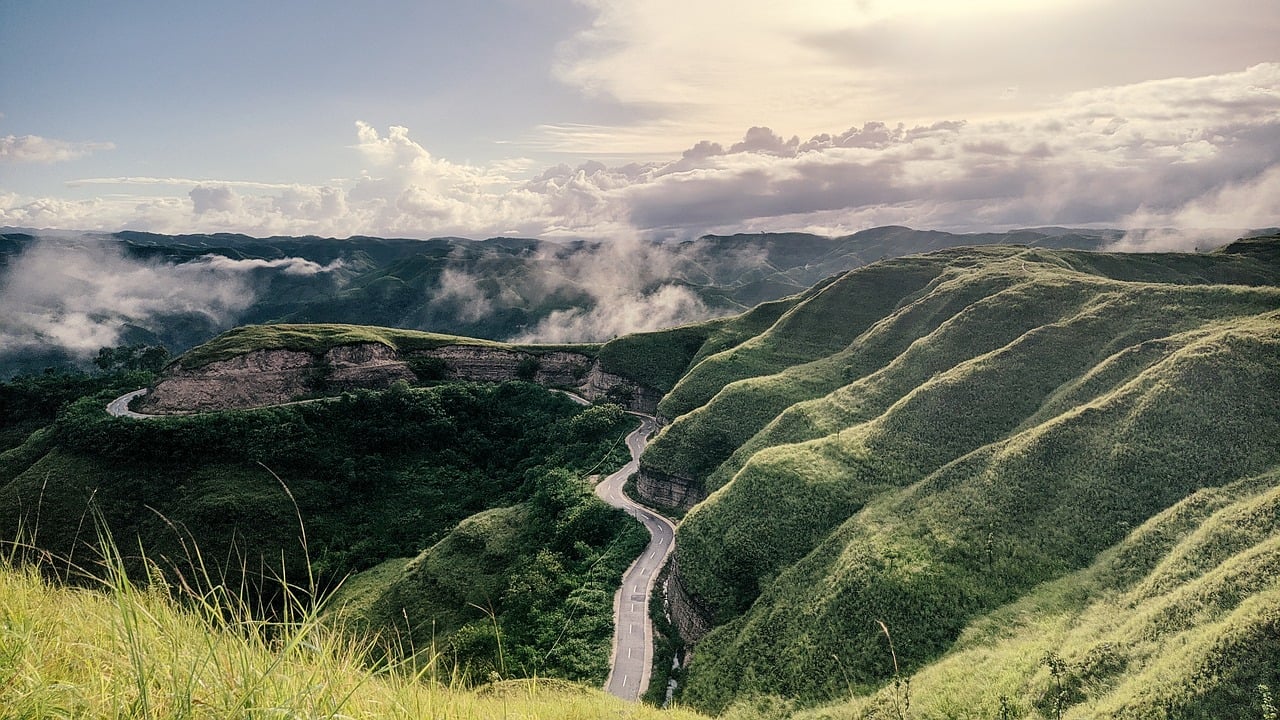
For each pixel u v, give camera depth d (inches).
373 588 2992.1
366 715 301.9
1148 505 1946.4
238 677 284.5
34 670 272.1
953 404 2797.7
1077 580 1787.6
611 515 3191.4
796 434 3201.3
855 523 2290.8
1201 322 2765.7
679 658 2250.2
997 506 2098.9
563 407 4963.1
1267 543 1457.9
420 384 5265.8
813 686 1765.5
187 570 3115.2
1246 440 1993.1
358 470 3983.8
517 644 2256.4
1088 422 2276.1
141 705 265.9
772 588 2209.6
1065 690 1337.4
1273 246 5255.9
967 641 1699.1
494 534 3100.4
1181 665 1246.3
